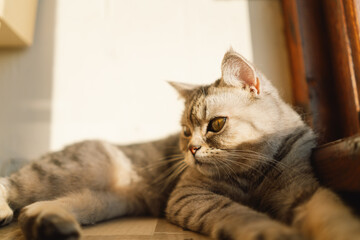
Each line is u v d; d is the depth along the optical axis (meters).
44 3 0.57
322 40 0.48
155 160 0.45
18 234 0.30
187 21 0.56
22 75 0.55
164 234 0.30
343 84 0.44
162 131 0.54
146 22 0.56
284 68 0.54
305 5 0.49
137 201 0.43
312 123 0.44
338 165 0.29
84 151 0.42
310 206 0.26
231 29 0.55
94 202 0.37
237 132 0.34
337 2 0.44
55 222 0.25
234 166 0.34
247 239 0.24
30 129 0.54
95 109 0.55
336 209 0.25
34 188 0.38
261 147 0.34
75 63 0.56
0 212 0.33
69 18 0.57
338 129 0.46
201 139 0.35
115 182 0.43
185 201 0.33
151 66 0.55
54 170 0.40
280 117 0.35
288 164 0.33
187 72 0.55
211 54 0.55
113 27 0.56
